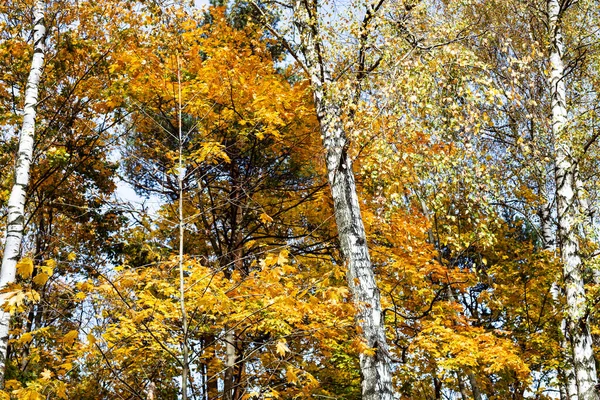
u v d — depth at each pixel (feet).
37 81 23.48
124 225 33.32
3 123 28.32
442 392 38.45
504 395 34.45
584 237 26.84
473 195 26.02
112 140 31.09
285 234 33.86
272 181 31.89
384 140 22.00
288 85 29.04
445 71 24.61
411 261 26.50
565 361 29.50
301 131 28.99
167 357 18.98
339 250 29.63
